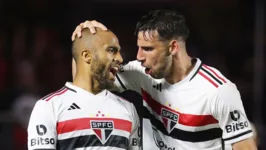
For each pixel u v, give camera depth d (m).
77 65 12.38
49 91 28.81
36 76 29.34
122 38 31.05
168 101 13.14
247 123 12.87
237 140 12.78
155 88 13.38
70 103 12.02
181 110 12.99
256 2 27.70
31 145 11.66
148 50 12.78
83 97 12.16
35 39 30.70
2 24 30.89
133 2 31.58
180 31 12.94
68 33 31.12
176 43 12.91
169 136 13.16
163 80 13.32
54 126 11.77
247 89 27.00
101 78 12.16
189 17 31.31
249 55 29.92
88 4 31.48
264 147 23.27
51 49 30.52
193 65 13.21
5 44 30.30
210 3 31.53
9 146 23.48
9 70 29.45
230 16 31.30
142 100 13.77
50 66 29.91
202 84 12.93
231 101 12.71
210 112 12.84
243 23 31.11
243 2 31.34
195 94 12.92
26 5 32.03
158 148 13.28
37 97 27.39
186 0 31.58
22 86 27.70
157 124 13.34
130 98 13.99
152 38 12.66
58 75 29.84
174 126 13.09
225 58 29.73
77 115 11.93
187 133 13.01
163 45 12.73
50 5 31.95
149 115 13.51
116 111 12.23
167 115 13.16
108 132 12.02
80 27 12.36
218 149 13.21
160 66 12.85
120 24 31.42
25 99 26.53
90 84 12.28
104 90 12.45
